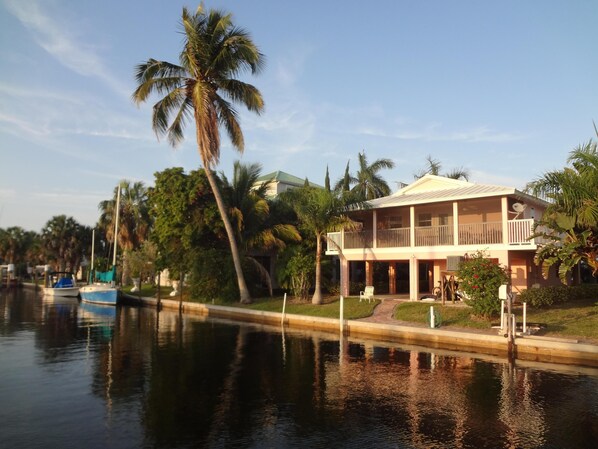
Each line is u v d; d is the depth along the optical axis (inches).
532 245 855.7
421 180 1226.0
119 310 1384.1
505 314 664.4
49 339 773.9
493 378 479.5
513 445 301.4
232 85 1146.0
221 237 1387.8
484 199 957.8
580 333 635.5
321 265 1210.6
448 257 944.9
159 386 452.1
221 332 858.1
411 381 468.1
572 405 385.1
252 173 1376.7
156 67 1127.6
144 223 2181.3
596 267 665.0
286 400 401.7
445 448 295.7
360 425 338.3
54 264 3154.5
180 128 1185.4
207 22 1119.6
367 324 804.6
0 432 325.4
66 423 344.2
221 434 320.5
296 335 812.0
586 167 641.6
